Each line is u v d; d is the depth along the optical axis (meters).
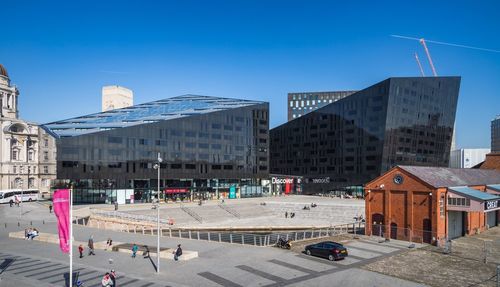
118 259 38.88
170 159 107.56
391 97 111.06
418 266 36.38
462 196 46.41
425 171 51.97
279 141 154.88
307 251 40.47
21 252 42.28
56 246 45.72
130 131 101.31
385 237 49.50
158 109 132.25
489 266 36.59
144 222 68.69
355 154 121.31
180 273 33.59
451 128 129.00
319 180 135.12
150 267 35.66
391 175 50.66
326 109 133.88
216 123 117.81
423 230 47.03
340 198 116.00
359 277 32.66
